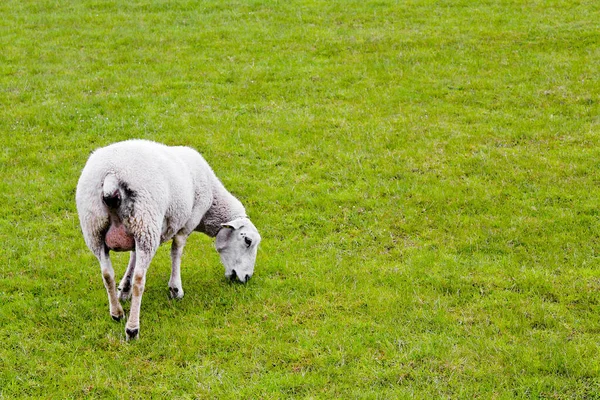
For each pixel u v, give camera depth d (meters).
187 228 9.21
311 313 8.98
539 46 20.81
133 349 8.07
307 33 22.50
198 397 7.30
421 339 8.31
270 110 16.83
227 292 9.54
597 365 7.64
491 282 9.70
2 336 8.37
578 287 9.45
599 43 20.70
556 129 15.30
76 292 9.48
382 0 25.98
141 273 7.96
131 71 19.31
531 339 8.20
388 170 13.66
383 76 18.88
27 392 7.40
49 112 16.20
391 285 9.80
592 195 12.38
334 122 16.02
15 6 25.44
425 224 11.67
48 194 12.58
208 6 25.48
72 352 8.05
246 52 20.92
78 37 22.14
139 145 8.25
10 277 9.84
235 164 14.04
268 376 7.63
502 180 13.08
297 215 12.15
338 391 7.40
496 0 25.56
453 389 7.37
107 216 7.75
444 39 21.62
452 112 16.56
